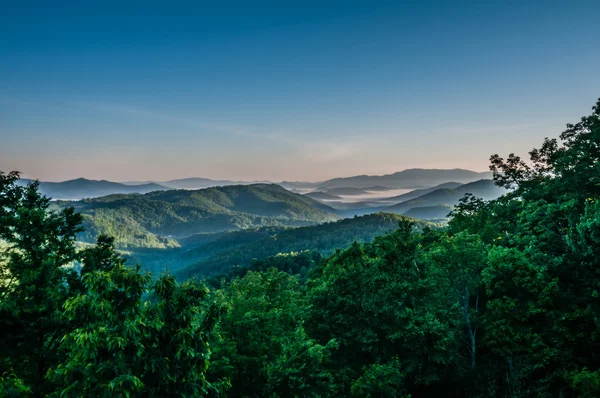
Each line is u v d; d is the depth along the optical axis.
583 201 26.75
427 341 20.22
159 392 8.32
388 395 14.88
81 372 8.09
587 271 21.31
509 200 41.53
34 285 14.00
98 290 8.20
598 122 32.12
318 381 14.83
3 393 9.44
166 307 8.95
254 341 18.89
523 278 19.28
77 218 16.28
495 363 23.42
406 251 22.86
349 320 21.75
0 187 15.84
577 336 18.22
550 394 18.30
